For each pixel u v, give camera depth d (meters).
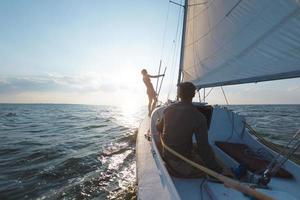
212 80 4.31
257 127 13.21
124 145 9.37
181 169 2.46
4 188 5.34
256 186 2.22
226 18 3.78
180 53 6.20
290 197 1.94
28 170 6.50
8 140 11.20
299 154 5.92
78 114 37.66
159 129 2.92
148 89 8.80
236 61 3.52
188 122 2.32
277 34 2.71
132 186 5.37
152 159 3.02
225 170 2.64
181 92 2.46
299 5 2.39
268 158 3.38
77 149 9.03
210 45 4.35
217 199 2.04
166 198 1.93
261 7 2.99
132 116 32.12
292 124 14.89
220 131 4.45
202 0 4.65
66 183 5.61
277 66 2.71
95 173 6.22
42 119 25.52
